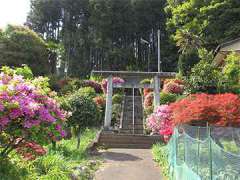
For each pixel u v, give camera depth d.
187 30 39.09
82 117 16.55
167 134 16.08
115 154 16.62
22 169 8.98
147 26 61.22
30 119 8.38
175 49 56.59
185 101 13.54
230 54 23.98
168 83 28.98
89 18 61.06
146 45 61.44
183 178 9.18
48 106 9.03
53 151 13.19
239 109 12.43
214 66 23.27
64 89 33.75
